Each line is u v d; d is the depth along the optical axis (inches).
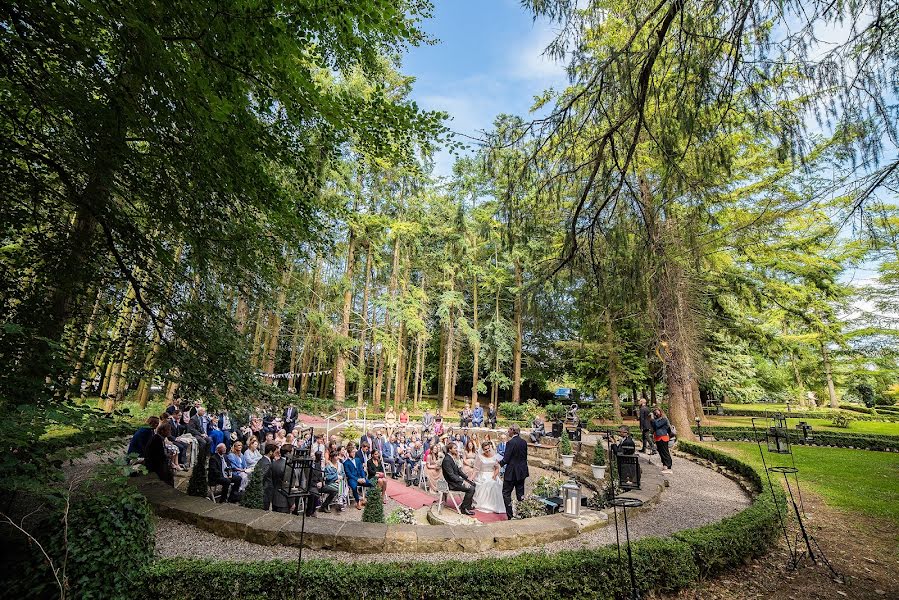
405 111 191.2
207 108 179.6
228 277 263.1
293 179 279.1
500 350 1162.6
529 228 214.2
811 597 191.5
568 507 302.7
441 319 1179.9
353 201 732.7
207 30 159.2
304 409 292.2
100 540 159.9
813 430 713.6
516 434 351.6
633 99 161.3
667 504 350.6
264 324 758.5
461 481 362.3
